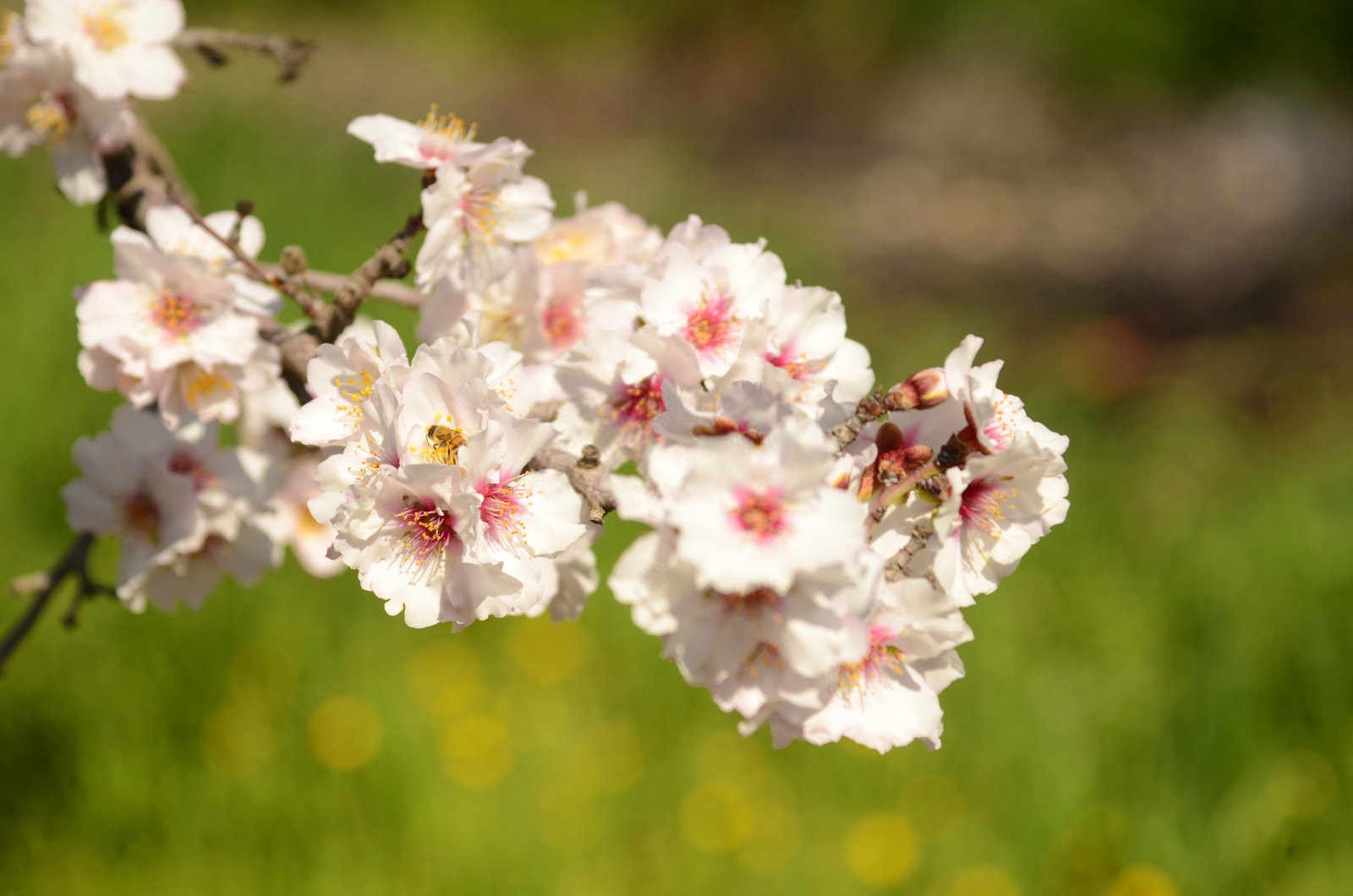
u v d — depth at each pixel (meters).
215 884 4.04
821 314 2.00
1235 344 10.60
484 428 1.64
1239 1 17.20
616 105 17.19
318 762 4.40
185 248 2.48
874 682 1.73
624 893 4.11
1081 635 5.54
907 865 4.18
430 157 2.28
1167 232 13.53
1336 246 12.86
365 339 1.83
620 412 2.03
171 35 2.56
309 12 18.56
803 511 1.55
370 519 1.68
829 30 19.05
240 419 2.94
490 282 2.30
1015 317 11.09
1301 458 7.79
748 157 15.48
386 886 4.01
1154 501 7.08
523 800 4.34
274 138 11.06
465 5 19.02
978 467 1.72
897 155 15.95
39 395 6.24
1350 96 16.59
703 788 4.46
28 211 8.27
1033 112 17.25
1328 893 4.25
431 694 4.81
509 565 1.69
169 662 4.80
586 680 5.06
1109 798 4.59
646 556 1.60
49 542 5.51
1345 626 5.27
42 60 2.45
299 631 5.00
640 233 2.62
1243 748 4.64
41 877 4.05
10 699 4.55
